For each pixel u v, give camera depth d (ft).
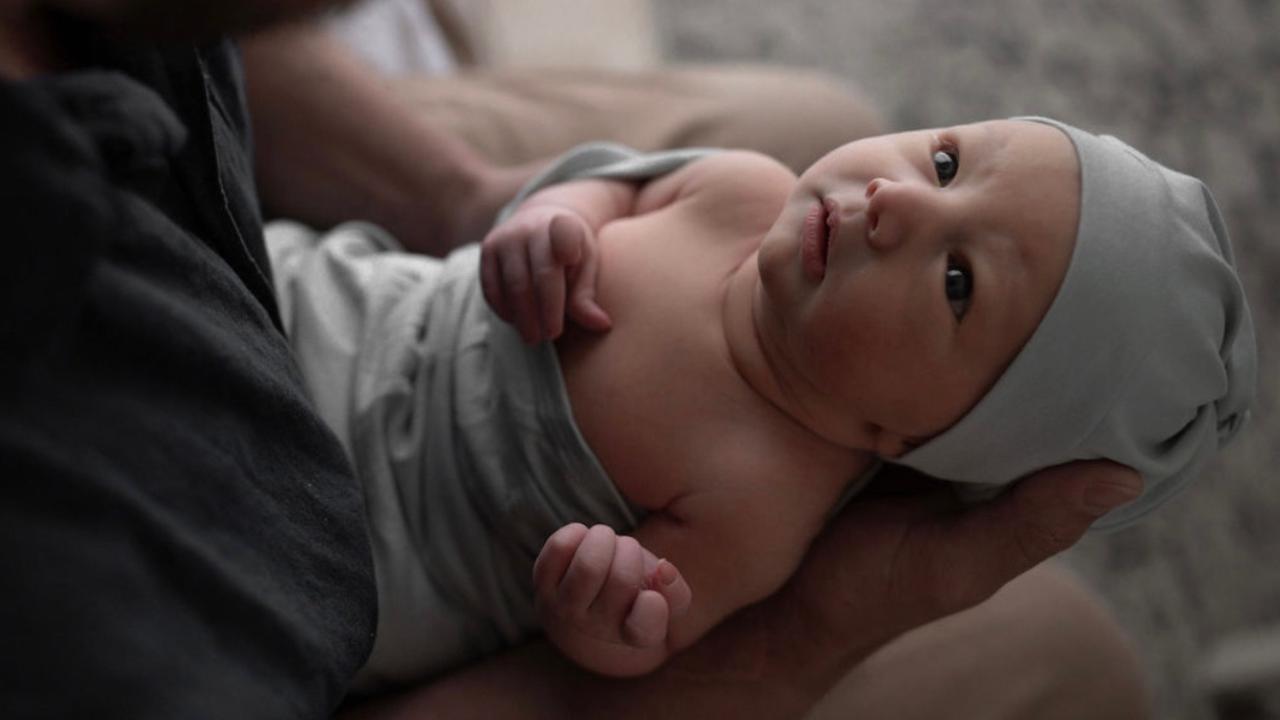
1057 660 3.17
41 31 1.86
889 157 2.60
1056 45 7.13
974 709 3.06
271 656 1.85
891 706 3.02
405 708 2.68
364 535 2.25
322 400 2.89
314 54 3.55
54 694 1.53
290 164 3.63
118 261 1.80
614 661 2.61
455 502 2.82
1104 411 2.44
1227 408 2.65
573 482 2.72
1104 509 2.46
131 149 1.76
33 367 1.59
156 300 1.81
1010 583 3.28
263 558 1.92
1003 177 2.48
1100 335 2.42
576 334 2.86
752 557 2.67
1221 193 6.73
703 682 2.73
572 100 4.21
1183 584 5.77
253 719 1.74
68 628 1.56
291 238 3.31
